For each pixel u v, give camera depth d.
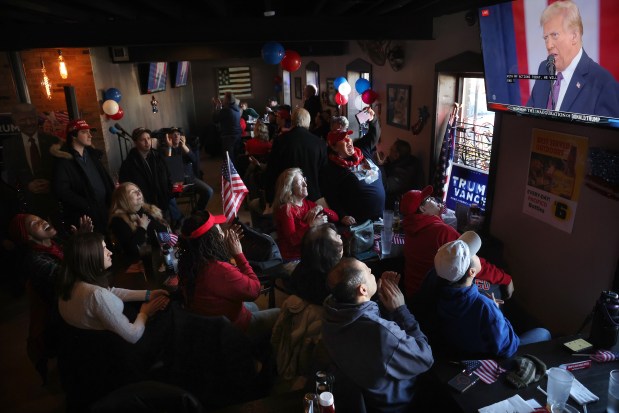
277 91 13.10
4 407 2.95
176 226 5.11
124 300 2.64
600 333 2.12
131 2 4.12
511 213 3.62
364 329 1.71
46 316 2.91
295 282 2.19
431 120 4.99
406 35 4.59
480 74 4.30
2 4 3.10
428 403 2.07
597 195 2.79
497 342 2.00
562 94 2.66
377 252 3.32
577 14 2.39
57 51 5.79
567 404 1.77
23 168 4.55
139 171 4.57
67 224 4.13
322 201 3.94
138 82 8.17
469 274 2.03
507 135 3.56
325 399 1.63
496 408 1.77
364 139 4.33
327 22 4.43
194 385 2.10
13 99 5.68
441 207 3.06
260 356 2.42
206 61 12.96
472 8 3.76
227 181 3.41
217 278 2.33
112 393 1.67
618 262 2.68
